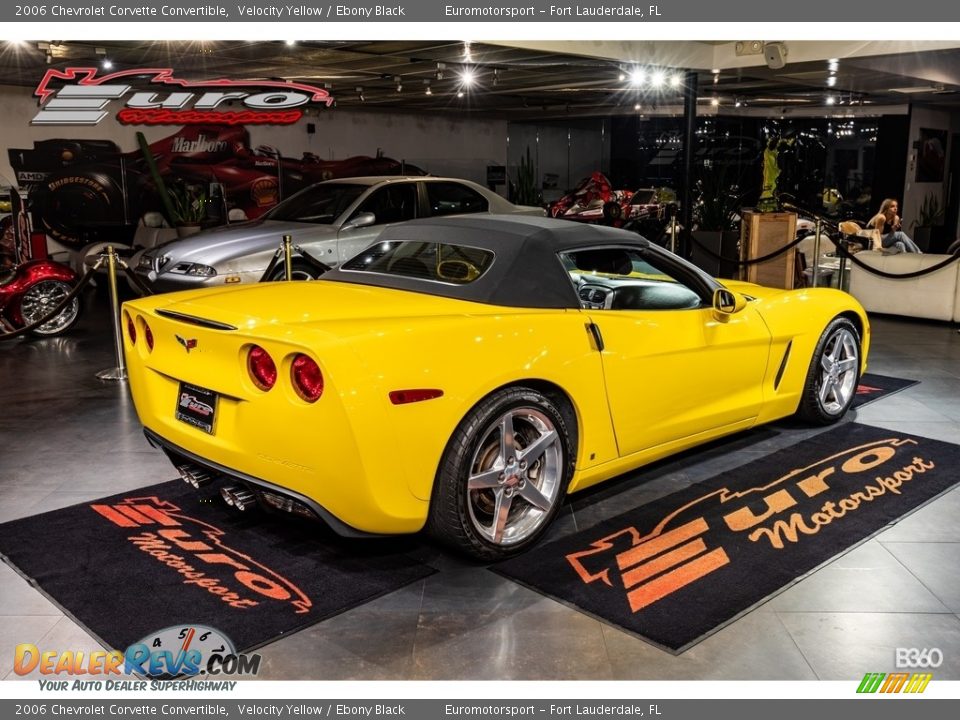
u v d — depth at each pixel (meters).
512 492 3.29
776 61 9.86
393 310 3.27
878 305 9.57
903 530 3.66
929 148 18.86
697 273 4.20
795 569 3.28
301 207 9.08
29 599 3.04
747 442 4.86
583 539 3.54
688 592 3.10
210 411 3.19
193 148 13.91
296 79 11.57
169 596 3.05
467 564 3.32
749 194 20.23
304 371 2.83
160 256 8.35
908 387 6.25
